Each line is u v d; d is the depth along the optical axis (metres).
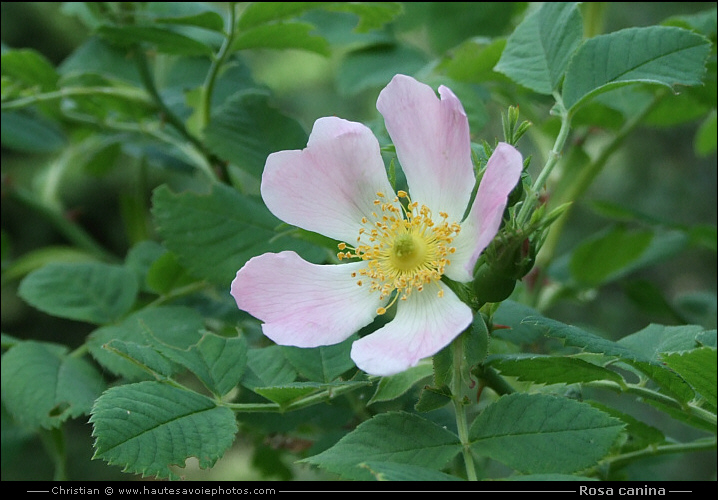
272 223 0.42
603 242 0.49
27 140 0.51
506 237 0.34
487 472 0.39
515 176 0.34
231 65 0.47
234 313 0.44
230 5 0.43
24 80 0.46
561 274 0.50
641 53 0.38
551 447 0.34
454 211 0.36
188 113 0.48
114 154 0.54
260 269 0.36
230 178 0.46
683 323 0.48
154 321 0.42
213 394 0.37
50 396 0.41
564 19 0.39
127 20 0.46
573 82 0.38
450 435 0.35
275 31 0.44
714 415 0.36
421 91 0.36
